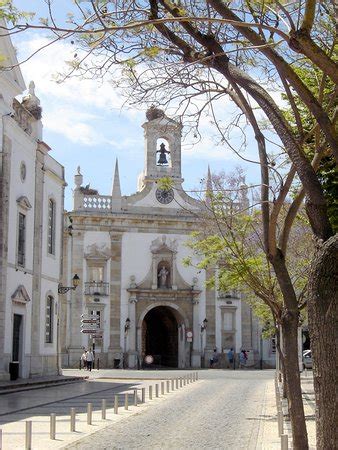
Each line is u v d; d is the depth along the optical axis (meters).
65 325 60.84
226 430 17.44
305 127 15.66
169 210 63.84
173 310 63.94
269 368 63.25
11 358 33.91
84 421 19.00
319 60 8.38
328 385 7.59
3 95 32.69
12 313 33.97
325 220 8.56
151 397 27.08
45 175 39.94
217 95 12.20
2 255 32.09
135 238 63.19
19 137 35.19
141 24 8.86
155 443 15.05
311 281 7.86
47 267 40.19
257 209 22.25
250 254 23.83
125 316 62.00
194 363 62.47
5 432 16.39
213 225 30.48
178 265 63.34
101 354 61.00
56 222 42.25
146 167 64.75
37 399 26.17
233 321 63.72
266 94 9.72
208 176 21.48
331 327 7.66
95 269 62.53
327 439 7.52
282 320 11.55
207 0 9.95
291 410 11.17
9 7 9.26
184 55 11.05
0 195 32.31
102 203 63.31
